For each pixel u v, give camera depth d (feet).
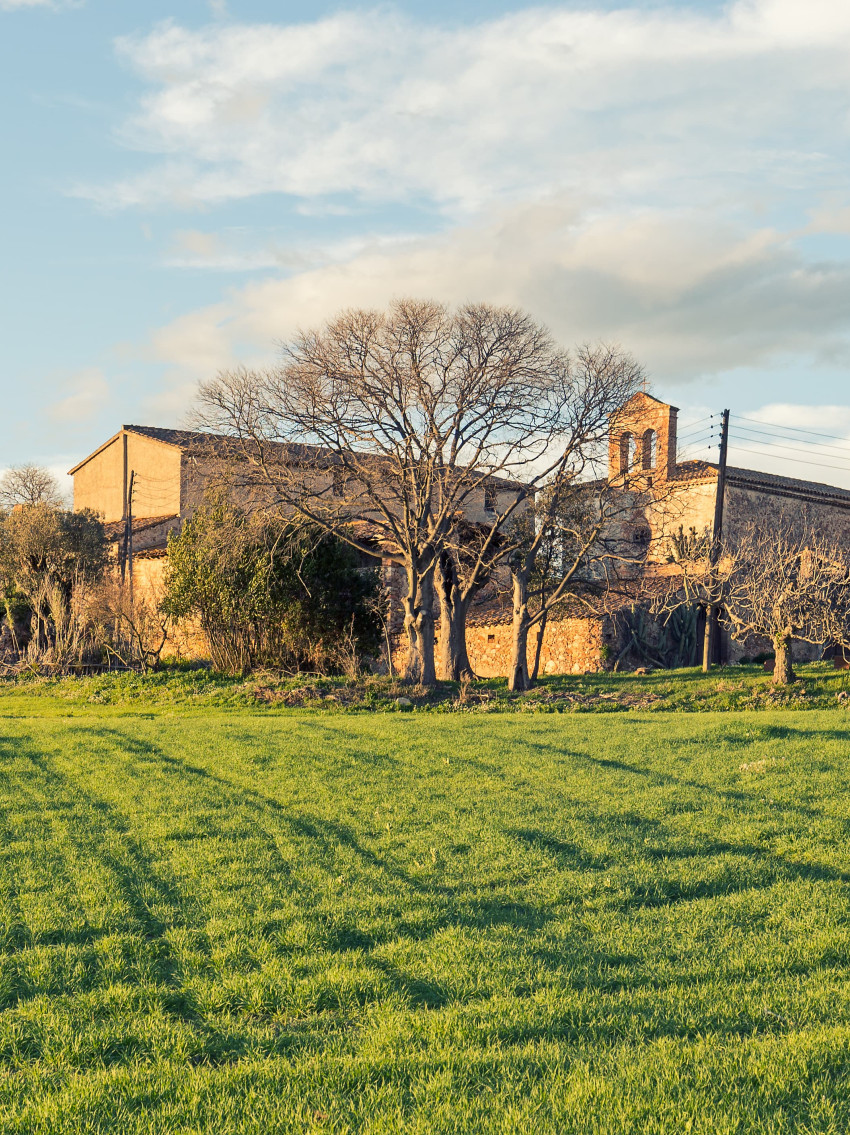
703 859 32.78
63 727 77.10
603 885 30.09
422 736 67.51
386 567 156.25
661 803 41.96
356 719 85.25
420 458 106.22
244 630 130.00
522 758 55.93
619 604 136.36
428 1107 16.11
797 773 47.16
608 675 124.26
